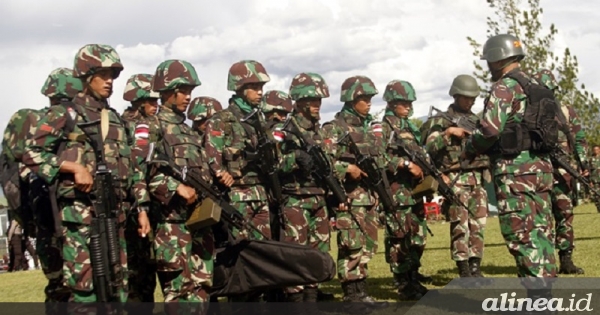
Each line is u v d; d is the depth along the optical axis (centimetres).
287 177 849
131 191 677
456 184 1032
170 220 704
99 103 666
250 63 829
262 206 816
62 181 622
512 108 725
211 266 733
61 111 635
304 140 852
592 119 2964
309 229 873
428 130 1059
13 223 920
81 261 620
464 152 766
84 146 638
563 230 1059
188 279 710
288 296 832
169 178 699
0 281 1619
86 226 623
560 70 2961
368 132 931
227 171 800
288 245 743
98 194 623
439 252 1511
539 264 713
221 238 765
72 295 622
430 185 948
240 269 754
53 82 757
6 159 680
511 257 1276
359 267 886
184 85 743
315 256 727
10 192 672
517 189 720
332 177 862
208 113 1013
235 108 820
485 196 1046
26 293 1302
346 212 884
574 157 1110
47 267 680
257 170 818
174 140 725
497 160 739
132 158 679
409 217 964
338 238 886
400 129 999
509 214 725
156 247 707
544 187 727
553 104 727
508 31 2941
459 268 1027
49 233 672
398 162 959
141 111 928
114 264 617
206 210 701
